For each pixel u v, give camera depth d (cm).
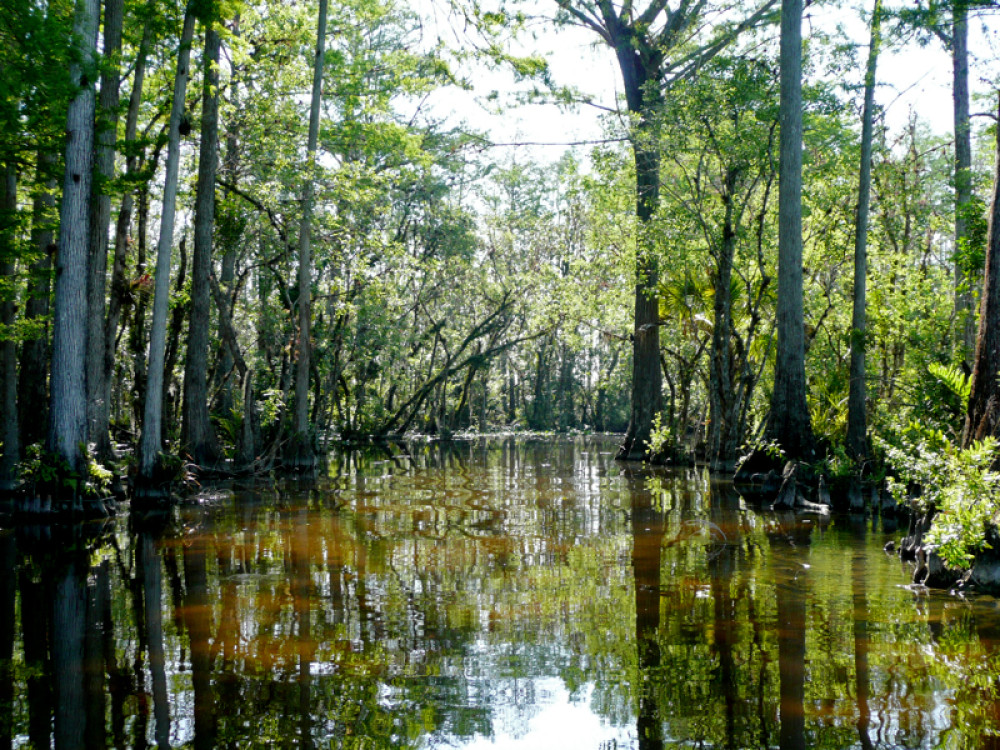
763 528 1070
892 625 586
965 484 712
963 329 1933
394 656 520
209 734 399
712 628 580
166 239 1376
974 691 451
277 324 2550
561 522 1125
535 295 3647
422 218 3900
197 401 1864
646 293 2327
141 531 1077
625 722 413
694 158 1977
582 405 6488
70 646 544
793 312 1564
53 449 1200
